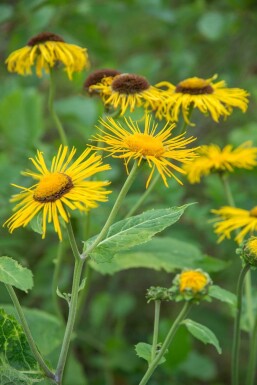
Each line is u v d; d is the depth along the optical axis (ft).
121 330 4.92
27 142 4.45
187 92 3.18
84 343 4.77
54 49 3.33
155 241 3.58
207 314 4.77
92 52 5.14
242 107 3.22
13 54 3.41
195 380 4.98
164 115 3.15
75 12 5.15
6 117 4.51
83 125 4.58
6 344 2.65
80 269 2.55
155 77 6.00
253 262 2.83
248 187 4.85
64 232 3.54
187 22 6.07
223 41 6.29
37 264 4.62
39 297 4.83
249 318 3.27
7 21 5.23
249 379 3.16
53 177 2.45
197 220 4.20
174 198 4.06
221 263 3.52
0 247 3.88
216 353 5.21
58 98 6.23
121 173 4.75
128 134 2.59
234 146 4.57
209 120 5.82
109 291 5.24
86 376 4.80
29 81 5.31
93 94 3.24
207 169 3.46
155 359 2.66
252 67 6.20
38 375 2.64
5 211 3.79
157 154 2.53
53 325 3.42
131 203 3.93
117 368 4.44
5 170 3.94
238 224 3.23
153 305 5.44
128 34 6.81
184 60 5.91
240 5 5.47
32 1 4.72
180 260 3.53
